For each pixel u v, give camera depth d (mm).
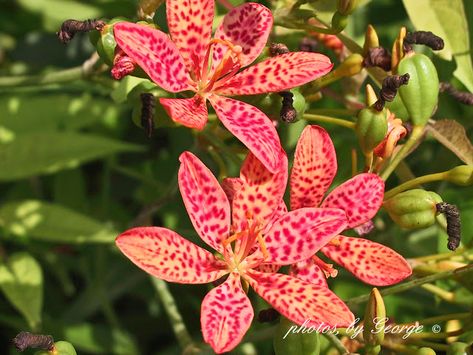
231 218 308
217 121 337
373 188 307
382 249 306
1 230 393
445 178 323
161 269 289
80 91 435
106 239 380
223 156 389
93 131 425
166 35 302
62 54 447
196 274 297
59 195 414
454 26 355
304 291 296
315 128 305
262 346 385
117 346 385
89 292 399
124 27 294
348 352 316
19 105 411
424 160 398
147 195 409
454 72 354
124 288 404
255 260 304
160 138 439
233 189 309
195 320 410
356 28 410
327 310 290
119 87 343
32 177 426
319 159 306
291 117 317
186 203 296
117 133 427
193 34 312
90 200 423
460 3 354
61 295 420
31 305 374
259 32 317
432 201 318
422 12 357
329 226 301
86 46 447
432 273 335
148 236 288
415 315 375
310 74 306
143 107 316
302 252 302
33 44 447
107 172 411
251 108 305
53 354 300
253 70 312
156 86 327
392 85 310
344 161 383
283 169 304
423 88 325
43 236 381
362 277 304
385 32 415
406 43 328
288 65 310
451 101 391
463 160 345
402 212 320
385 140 322
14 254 379
